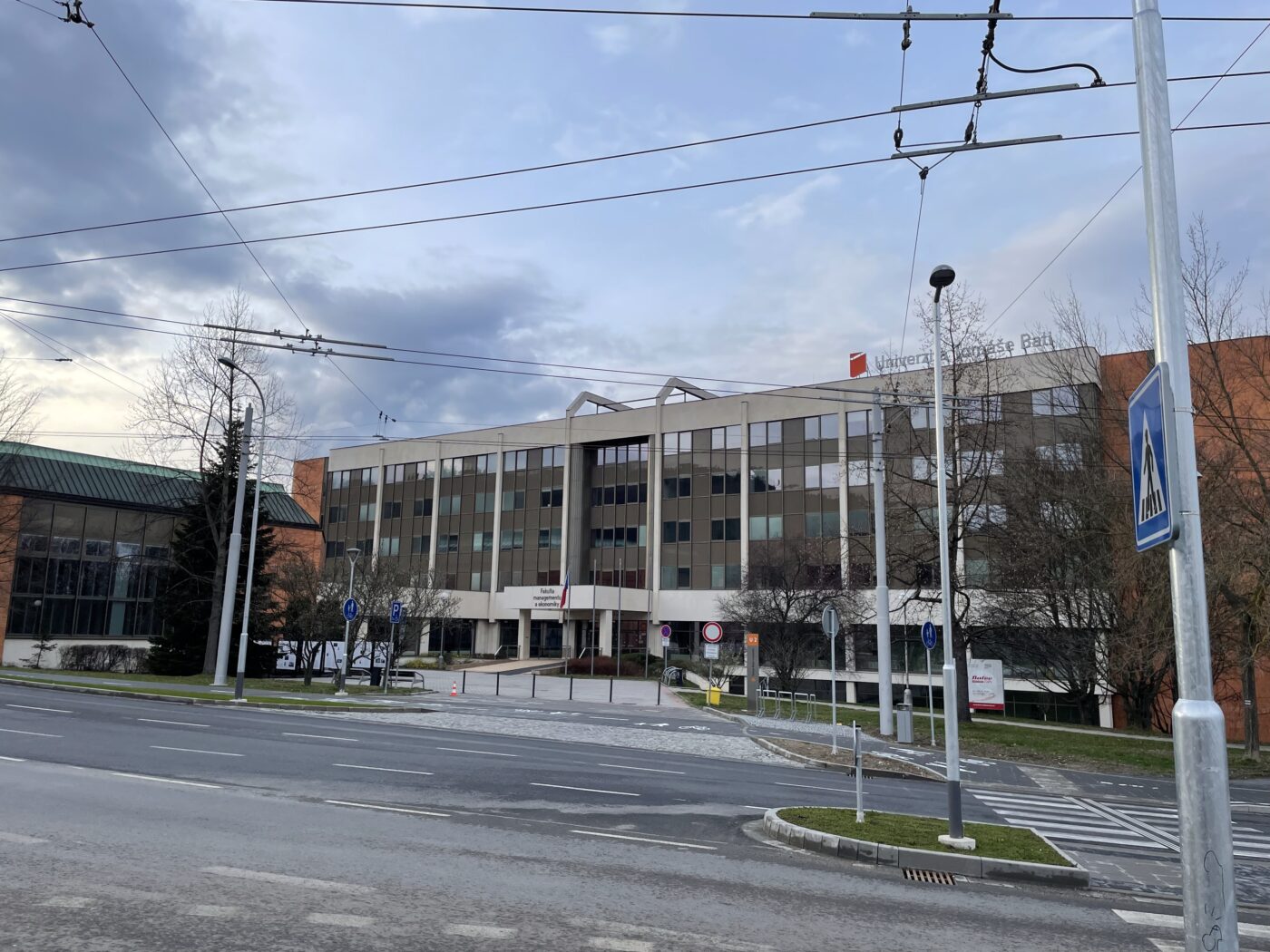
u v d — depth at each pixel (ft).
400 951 17.51
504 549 231.30
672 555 204.95
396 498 253.03
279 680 119.85
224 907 19.83
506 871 25.02
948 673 33.47
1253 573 80.28
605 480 222.48
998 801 50.21
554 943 18.65
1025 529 104.47
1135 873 32.12
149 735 54.60
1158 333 14.25
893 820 37.04
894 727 94.07
